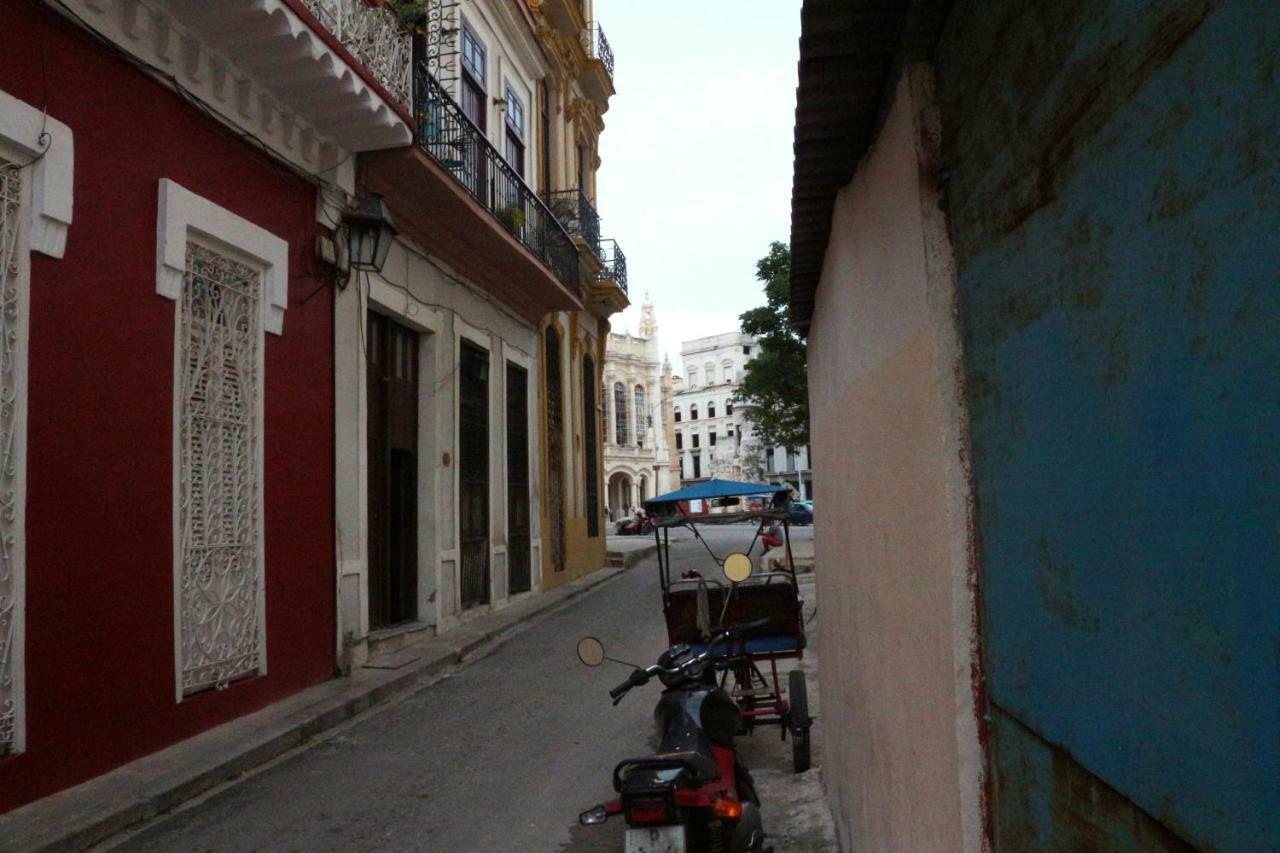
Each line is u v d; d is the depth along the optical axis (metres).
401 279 11.38
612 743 7.12
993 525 1.87
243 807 5.84
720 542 31.97
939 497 2.09
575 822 5.47
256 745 6.77
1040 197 1.54
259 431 8.05
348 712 8.12
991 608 1.90
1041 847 1.61
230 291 7.84
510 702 8.61
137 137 6.71
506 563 14.91
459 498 13.05
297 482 8.66
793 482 70.88
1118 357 1.26
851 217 3.35
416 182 10.78
